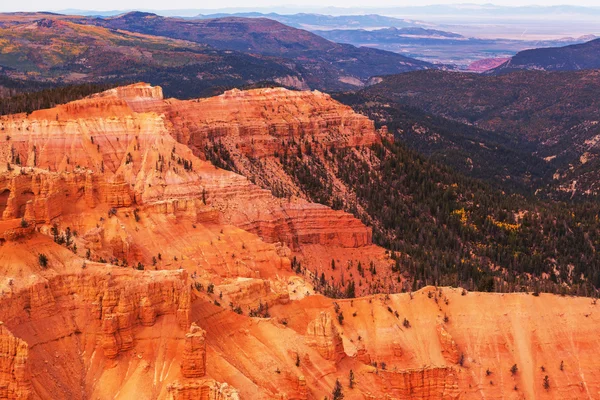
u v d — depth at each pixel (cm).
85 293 14950
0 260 14888
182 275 15850
